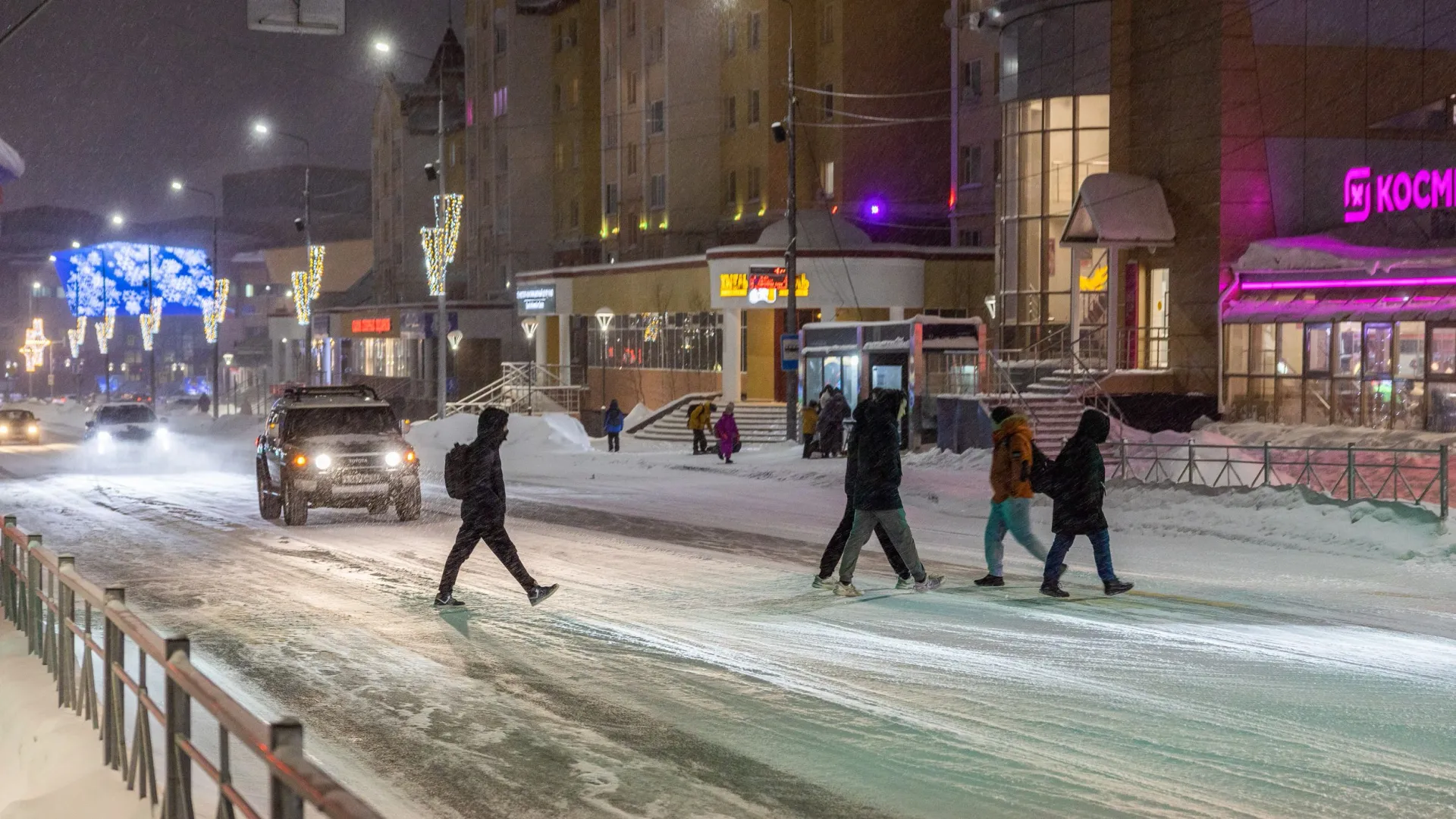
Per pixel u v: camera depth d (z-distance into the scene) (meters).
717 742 7.64
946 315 49.53
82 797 6.35
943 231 58.44
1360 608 12.51
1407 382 32.00
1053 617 11.85
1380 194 35.25
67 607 8.28
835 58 57.28
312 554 16.98
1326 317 33.59
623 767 7.14
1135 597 13.08
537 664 9.88
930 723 8.02
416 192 92.56
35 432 52.75
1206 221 36.44
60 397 132.38
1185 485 20.41
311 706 8.60
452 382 73.81
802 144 58.19
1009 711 8.34
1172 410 36.16
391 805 6.51
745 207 59.97
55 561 8.71
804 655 10.14
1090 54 39.03
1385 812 6.30
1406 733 7.78
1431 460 27.31
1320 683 9.11
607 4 68.31
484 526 12.56
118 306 84.12
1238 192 36.28
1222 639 10.80
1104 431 13.06
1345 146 36.19
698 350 54.19
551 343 66.75
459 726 8.05
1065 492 13.05
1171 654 10.12
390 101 95.31
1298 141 36.22
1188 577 14.67
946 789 6.70
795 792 6.68
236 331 145.75
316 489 20.39
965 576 14.67
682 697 8.77
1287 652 10.23
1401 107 35.44
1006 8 40.75
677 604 12.75
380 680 9.36
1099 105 39.16
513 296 75.62
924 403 33.59
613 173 68.56
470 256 83.19
